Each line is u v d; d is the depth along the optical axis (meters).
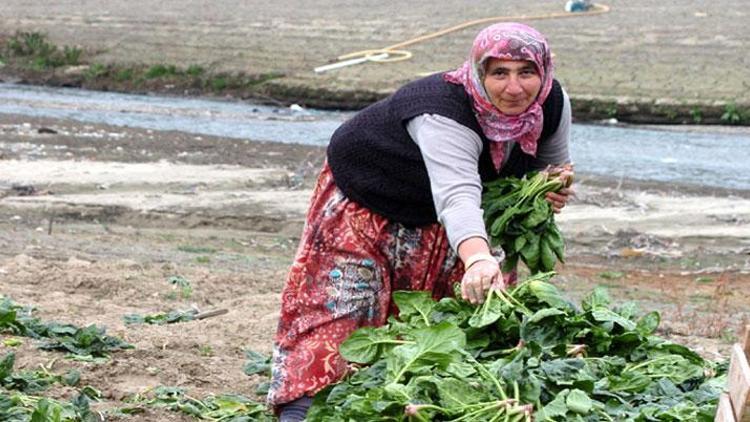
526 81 5.42
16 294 10.47
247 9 38.97
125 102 31.64
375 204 5.79
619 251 16.33
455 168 5.46
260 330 9.52
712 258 16.09
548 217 5.80
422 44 35.03
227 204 18.16
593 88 30.12
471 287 5.32
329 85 31.97
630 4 36.75
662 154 24.83
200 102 32.12
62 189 18.78
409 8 38.44
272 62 34.16
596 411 4.87
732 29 33.50
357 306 5.84
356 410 4.92
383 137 5.68
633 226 17.64
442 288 5.92
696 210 18.78
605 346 5.59
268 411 6.57
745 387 3.87
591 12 36.00
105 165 20.84
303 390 5.83
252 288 11.86
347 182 5.81
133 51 36.28
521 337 5.36
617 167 23.12
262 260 14.59
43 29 38.69
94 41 37.28
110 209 17.53
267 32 36.56
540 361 5.14
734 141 26.80
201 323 9.66
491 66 5.42
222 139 24.94
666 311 12.10
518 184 5.77
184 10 39.12
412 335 5.19
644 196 19.84
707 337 10.50
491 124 5.53
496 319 5.30
